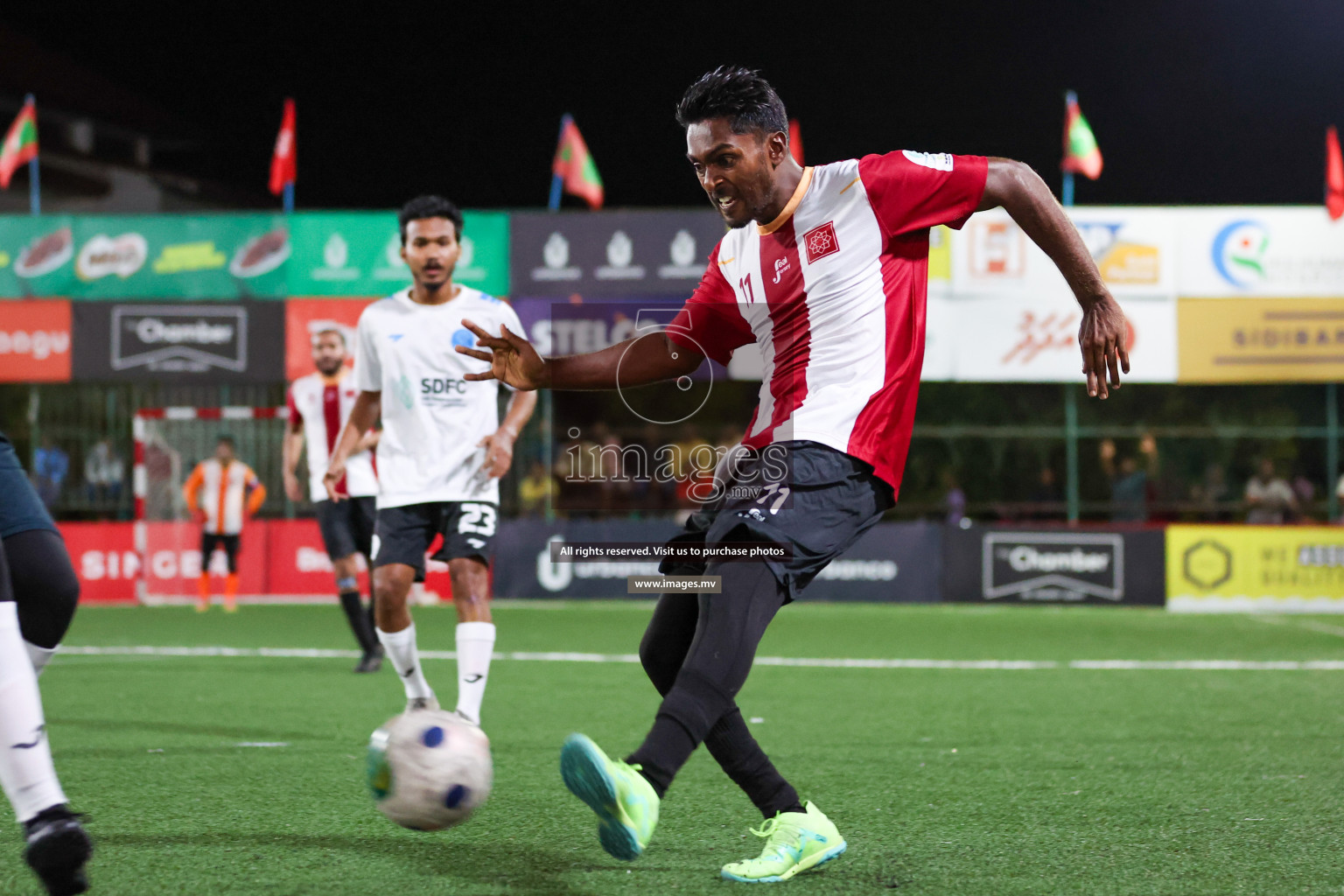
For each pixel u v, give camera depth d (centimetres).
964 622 1105
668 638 279
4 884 268
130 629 1006
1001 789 389
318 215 1303
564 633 983
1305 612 1263
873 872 287
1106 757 451
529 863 292
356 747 459
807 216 270
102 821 335
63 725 513
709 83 267
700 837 321
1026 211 274
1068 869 290
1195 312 1288
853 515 263
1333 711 575
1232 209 1284
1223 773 420
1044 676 716
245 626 1041
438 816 266
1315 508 1438
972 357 1276
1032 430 1438
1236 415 1591
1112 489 1427
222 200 2241
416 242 447
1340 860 299
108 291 1307
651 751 239
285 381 1305
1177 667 769
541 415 1327
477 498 444
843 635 980
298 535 1330
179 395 1338
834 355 269
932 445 1499
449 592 1313
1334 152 1282
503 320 457
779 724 534
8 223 1308
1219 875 285
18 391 1370
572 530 1312
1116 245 1289
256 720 530
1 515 277
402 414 446
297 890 267
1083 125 1334
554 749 460
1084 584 1294
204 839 314
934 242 1277
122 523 1319
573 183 1401
